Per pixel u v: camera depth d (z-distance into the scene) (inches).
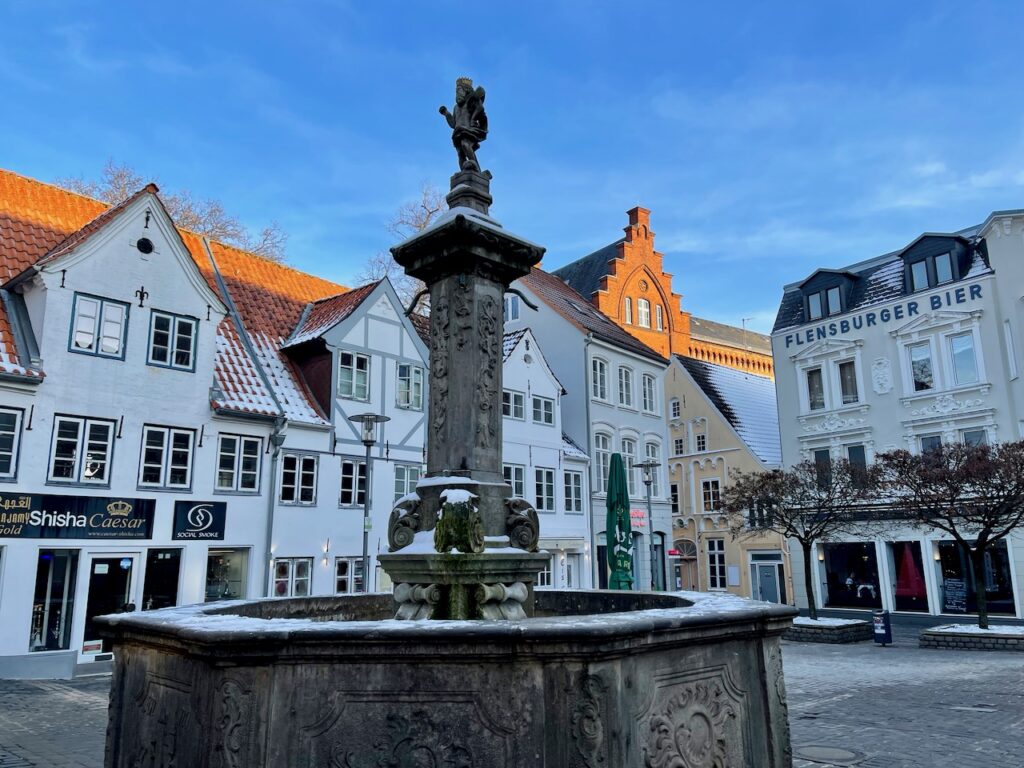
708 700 177.6
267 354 855.7
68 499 626.5
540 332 1299.2
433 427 269.1
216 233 1263.5
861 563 1155.3
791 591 1266.0
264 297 932.6
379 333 900.6
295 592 772.6
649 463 1069.8
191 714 167.0
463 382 263.9
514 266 279.4
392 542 248.8
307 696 154.9
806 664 671.1
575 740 145.0
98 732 400.5
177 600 688.4
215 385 748.0
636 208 1882.4
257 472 759.7
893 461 856.3
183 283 726.5
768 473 992.2
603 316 1497.3
